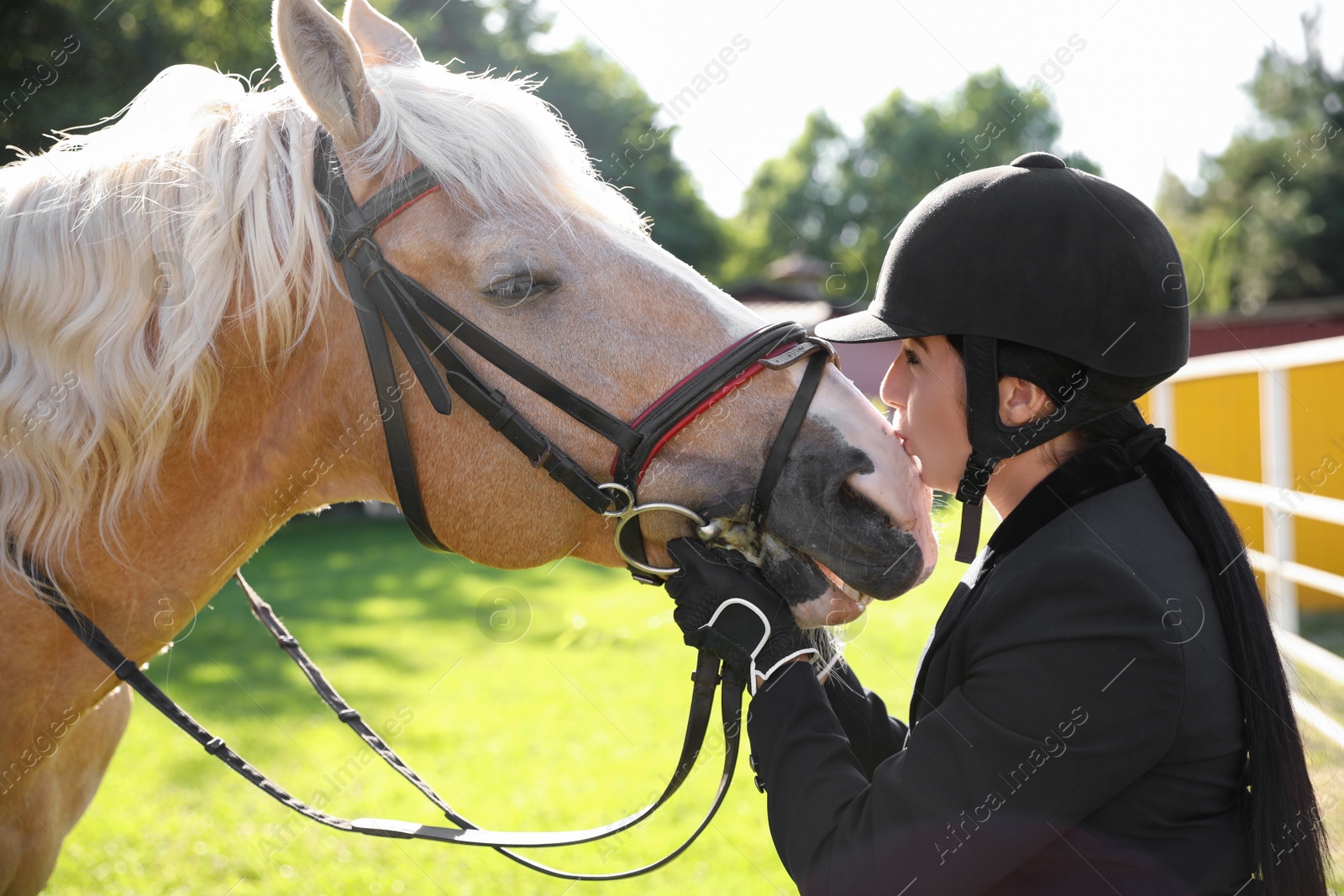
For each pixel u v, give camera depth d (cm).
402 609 691
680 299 131
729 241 2725
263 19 1027
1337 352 329
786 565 129
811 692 115
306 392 135
